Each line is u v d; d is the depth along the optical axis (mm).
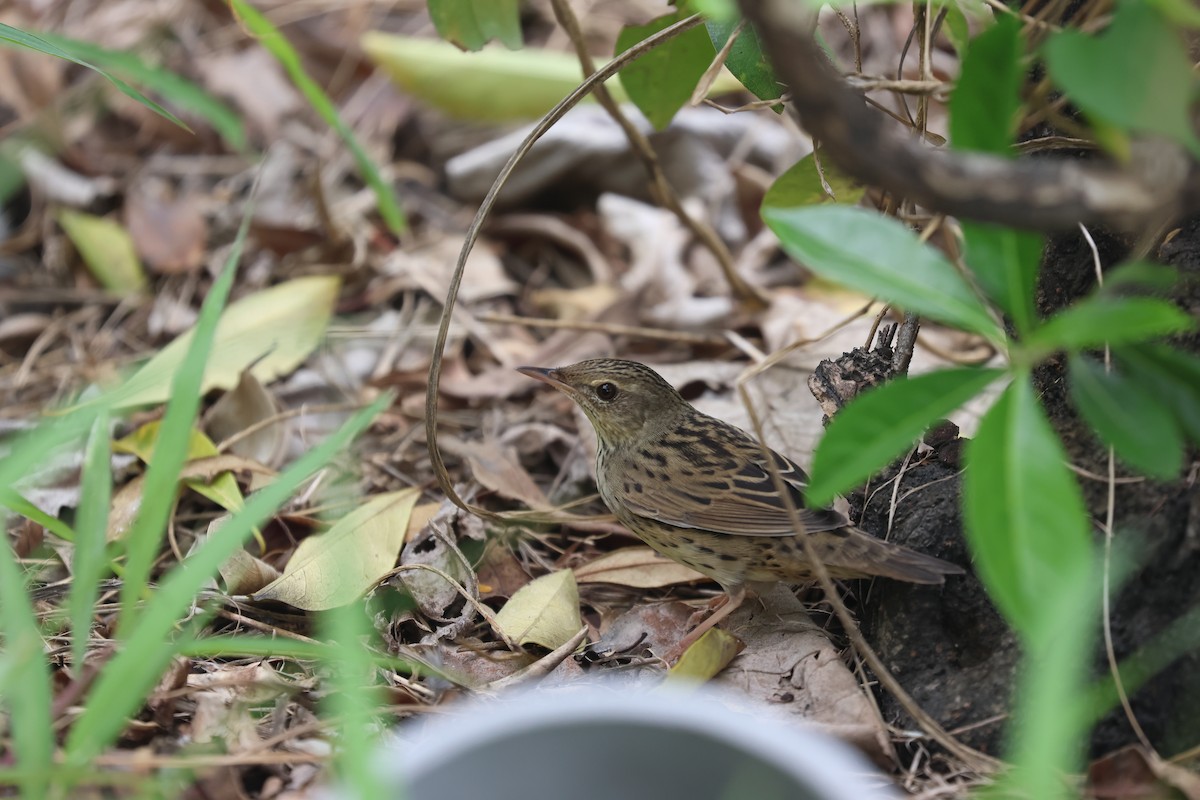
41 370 12656
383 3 17625
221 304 6988
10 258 14398
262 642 6277
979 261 5602
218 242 14242
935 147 7816
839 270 5258
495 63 14484
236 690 7109
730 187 14594
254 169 15367
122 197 14961
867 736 6863
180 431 6496
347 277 13750
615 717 5168
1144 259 6977
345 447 10773
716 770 5129
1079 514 4922
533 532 10000
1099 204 4945
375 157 15664
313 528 9906
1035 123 7488
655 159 11492
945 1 6828
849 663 7902
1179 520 6430
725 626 8406
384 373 12109
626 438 9445
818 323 12109
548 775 5191
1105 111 4820
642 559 9406
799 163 8703
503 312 13516
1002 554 4945
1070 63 4902
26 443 6844
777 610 8531
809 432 10539
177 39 17047
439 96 14562
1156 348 5738
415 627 8602
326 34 16984
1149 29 4898
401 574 8805
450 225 14789
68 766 5441
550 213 15078
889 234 5348
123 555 9117
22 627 6008
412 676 7816
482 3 9469
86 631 6355
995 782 6375
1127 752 6297
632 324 12930
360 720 5047
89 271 14133
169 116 8648
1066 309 7875
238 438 10547
